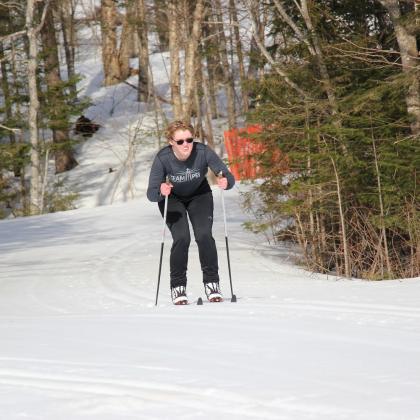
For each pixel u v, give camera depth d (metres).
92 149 107.25
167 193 20.62
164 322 16.73
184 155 20.73
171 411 9.36
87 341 14.70
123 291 26.66
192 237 43.62
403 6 37.28
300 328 15.01
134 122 112.38
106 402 9.83
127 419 9.12
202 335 14.70
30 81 87.62
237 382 10.69
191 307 19.44
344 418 8.85
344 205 33.50
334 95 33.47
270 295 22.42
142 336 14.94
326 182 32.41
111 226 51.66
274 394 9.96
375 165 32.06
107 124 113.81
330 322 15.62
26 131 110.31
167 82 127.19
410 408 9.16
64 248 41.88
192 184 21.27
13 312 22.34
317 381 10.64
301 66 34.66
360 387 10.24
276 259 36.12
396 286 22.12
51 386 10.98
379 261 32.41
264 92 34.38
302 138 33.47
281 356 12.43
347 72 33.81
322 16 35.56
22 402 10.11
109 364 12.29
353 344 13.25
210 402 9.71
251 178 35.34
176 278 21.34
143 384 10.80
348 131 31.14
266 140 34.03
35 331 16.36
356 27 36.62
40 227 53.62
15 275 32.47
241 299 21.19
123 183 97.31
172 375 11.27
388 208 31.70
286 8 37.72
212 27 92.88
